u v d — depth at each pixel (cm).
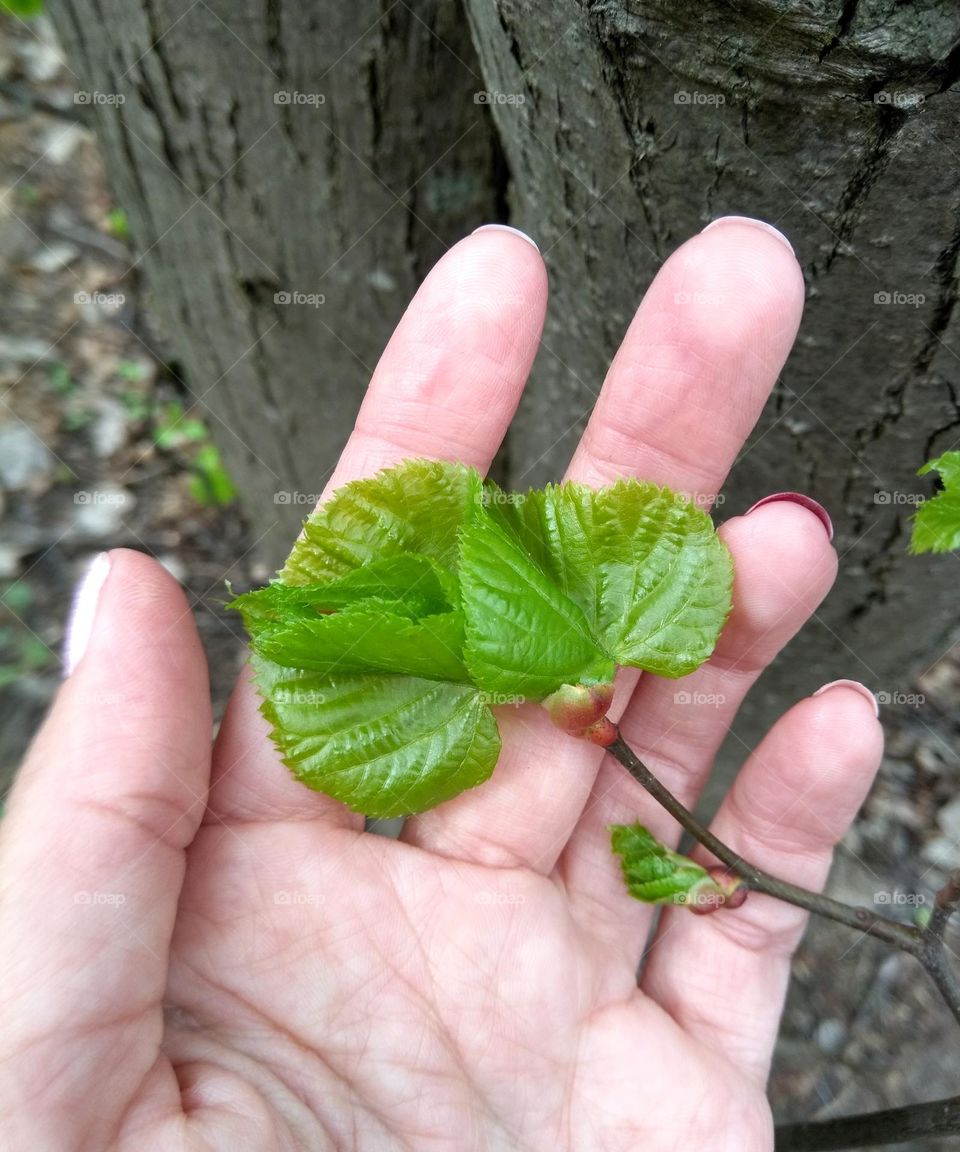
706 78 9
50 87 34
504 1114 12
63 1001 9
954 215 10
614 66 10
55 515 27
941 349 11
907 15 8
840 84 9
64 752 10
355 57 14
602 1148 13
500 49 11
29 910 10
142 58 15
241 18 13
